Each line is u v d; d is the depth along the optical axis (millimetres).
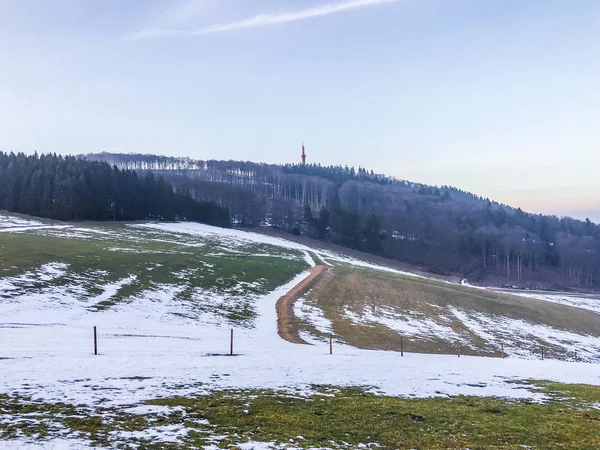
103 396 14086
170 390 15297
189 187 177875
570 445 12242
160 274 54156
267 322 43000
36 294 38500
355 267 91438
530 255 156000
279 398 15344
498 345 48031
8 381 15117
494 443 12094
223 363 20578
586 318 69250
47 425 11281
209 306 45344
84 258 54812
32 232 76188
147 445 10320
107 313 37031
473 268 144500
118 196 118062
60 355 20078
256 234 129875
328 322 45656
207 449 10289
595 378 22938
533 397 17969
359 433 12297
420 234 167000
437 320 54656
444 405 15883
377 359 25547
